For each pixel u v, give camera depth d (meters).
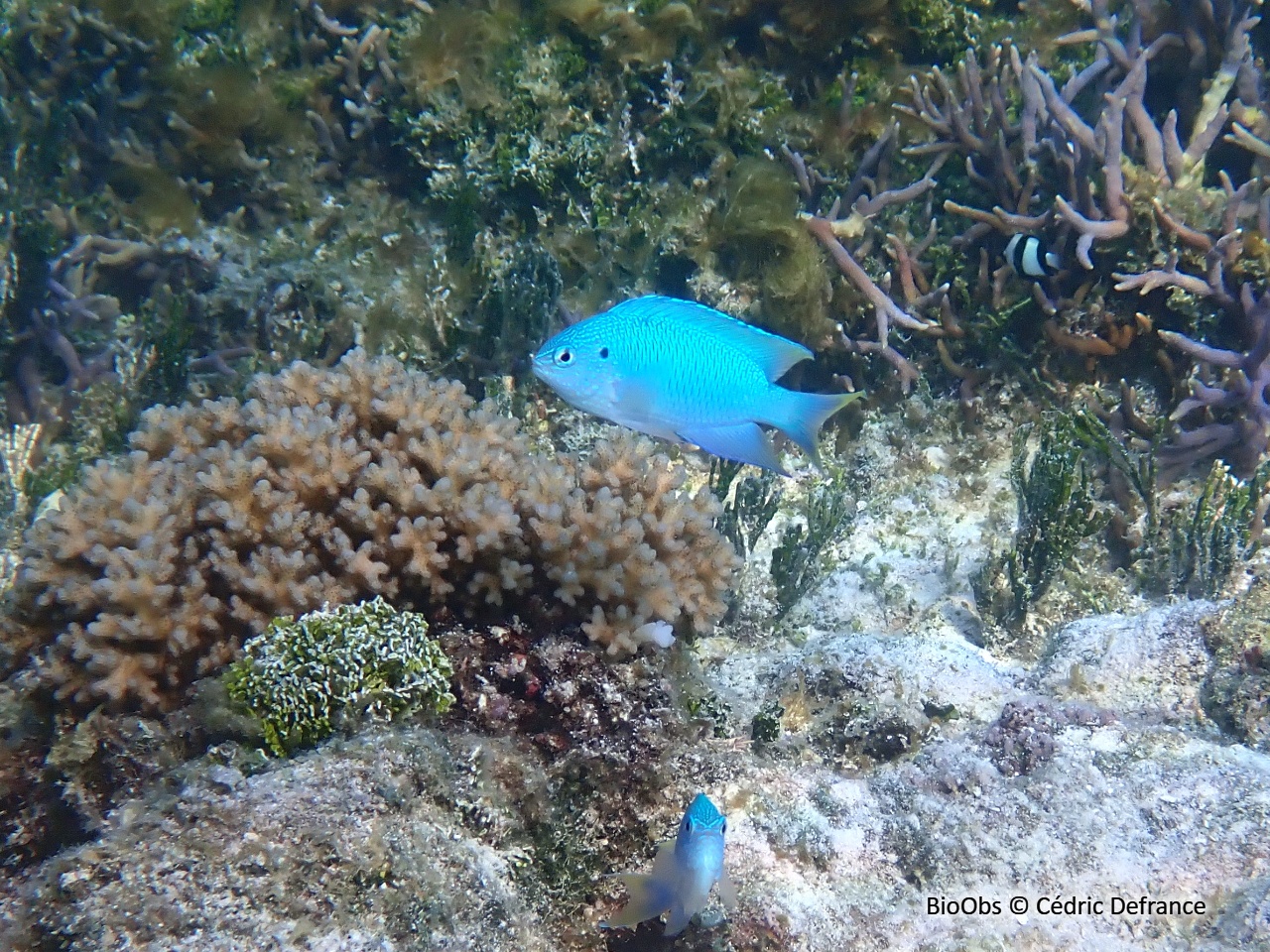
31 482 0.41
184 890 0.15
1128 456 0.35
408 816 0.17
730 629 0.31
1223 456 0.36
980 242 0.43
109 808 0.19
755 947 0.18
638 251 0.44
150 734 0.20
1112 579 0.33
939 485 0.40
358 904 0.15
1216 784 0.20
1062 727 0.22
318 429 0.22
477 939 0.16
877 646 0.26
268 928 0.14
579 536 0.22
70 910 0.14
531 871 0.19
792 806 0.20
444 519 0.22
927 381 0.44
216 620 0.21
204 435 0.24
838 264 0.42
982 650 0.31
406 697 0.20
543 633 0.22
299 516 0.21
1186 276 0.37
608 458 0.23
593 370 0.20
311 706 0.19
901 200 0.42
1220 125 0.38
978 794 0.20
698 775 0.21
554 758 0.21
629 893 0.19
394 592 0.22
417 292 0.44
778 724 0.24
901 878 0.19
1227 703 0.24
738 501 0.35
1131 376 0.40
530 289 0.42
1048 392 0.41
